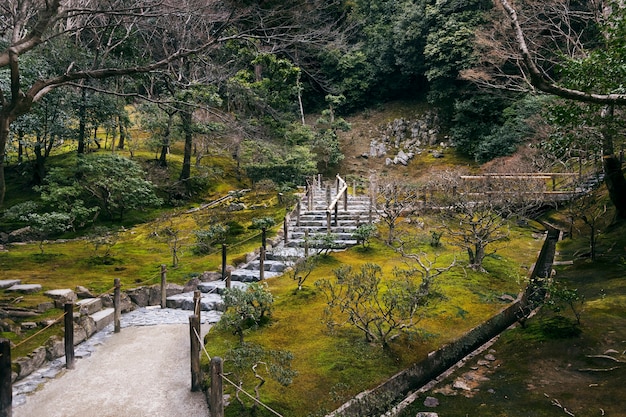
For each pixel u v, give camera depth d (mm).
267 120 18141
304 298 7668
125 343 6898
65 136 16172
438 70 23844
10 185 17891
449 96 24906
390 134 27359
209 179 20844
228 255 11312
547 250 11320
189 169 19766
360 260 10117
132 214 17000
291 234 12516
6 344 4648
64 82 7434
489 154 21500
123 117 17281
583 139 7859
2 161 6395
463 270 8734
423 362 5516
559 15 15594
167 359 6281
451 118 26094
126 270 10195
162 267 8688
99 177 15148
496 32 18469
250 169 20375
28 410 4941
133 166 15656
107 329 7516
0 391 4605
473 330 6289
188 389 5398
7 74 10641
